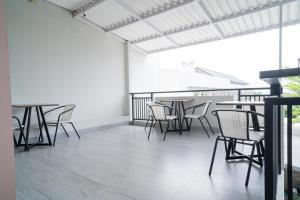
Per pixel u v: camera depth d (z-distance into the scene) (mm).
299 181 2113
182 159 2650
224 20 4379
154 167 2375
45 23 4285
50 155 2951
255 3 3859
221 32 5098
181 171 2236
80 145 3551
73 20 4832
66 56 4676
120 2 4203
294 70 791
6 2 3686
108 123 5602
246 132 1910
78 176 2146
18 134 3742
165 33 5414
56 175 2184
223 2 3885
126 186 1893
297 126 3082
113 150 3162
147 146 3377
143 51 6875
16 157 2877
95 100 5348
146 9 4465
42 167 2439
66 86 4672
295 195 2033
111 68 5824
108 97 5719
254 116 2307
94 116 5305
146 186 1884
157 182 1966
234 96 4414
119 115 6051
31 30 4043
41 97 4195
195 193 1738
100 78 5492
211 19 4441
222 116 2037
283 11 4012
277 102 807
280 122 1848
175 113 4855
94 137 4262
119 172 2238
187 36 5531
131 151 3082
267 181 853
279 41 3359
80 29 4992
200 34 5371
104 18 5039
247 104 2057
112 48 5859
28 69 3992
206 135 4227
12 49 3762
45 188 1882
